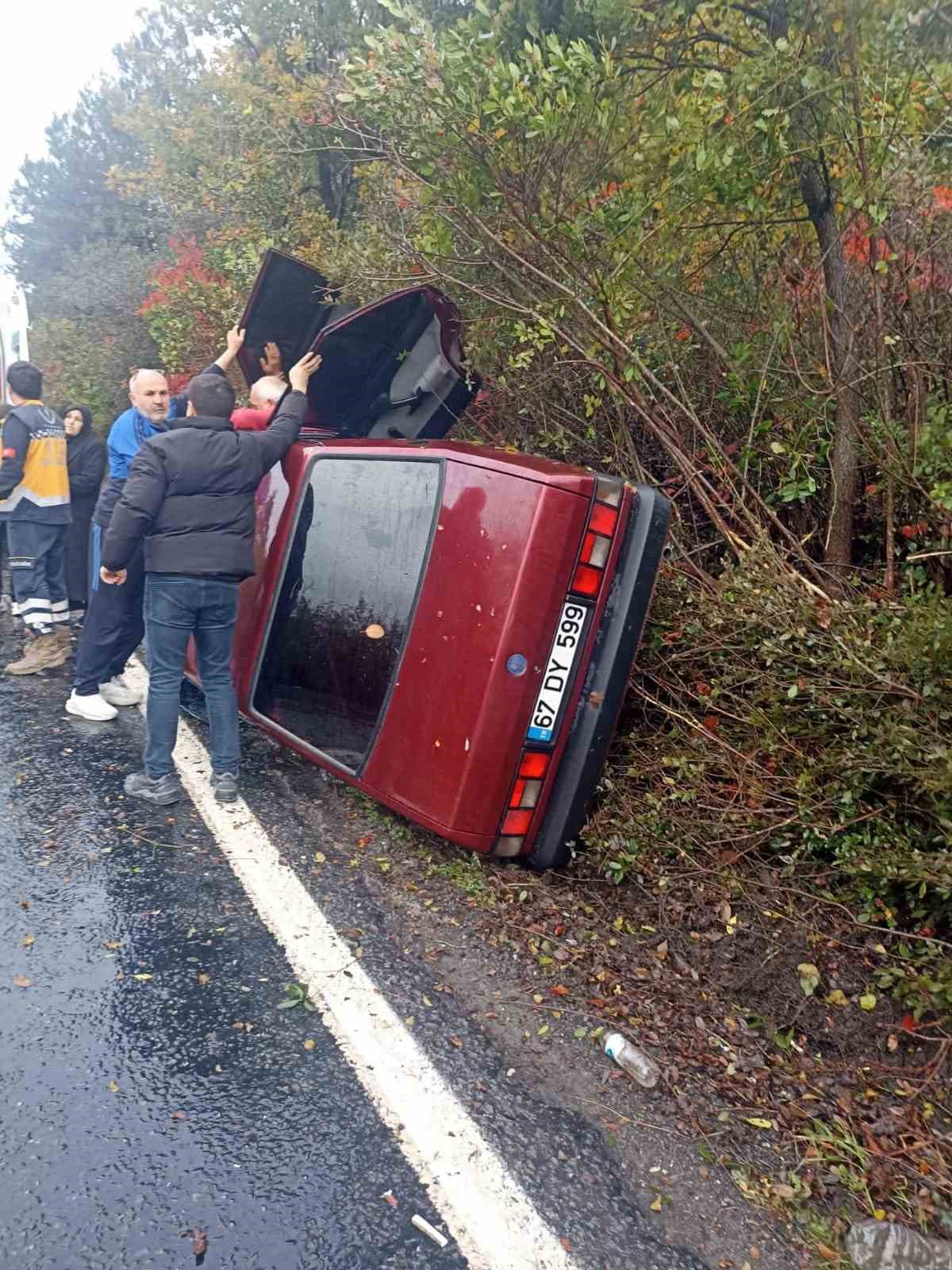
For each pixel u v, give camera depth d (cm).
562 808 362
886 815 317
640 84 426
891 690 307
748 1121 263
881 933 310
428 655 362
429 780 358
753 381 456
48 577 632
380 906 360
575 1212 229
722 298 479
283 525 446
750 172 400
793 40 379
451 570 358
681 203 407
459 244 483
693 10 416
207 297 1106
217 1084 264
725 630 370
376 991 308
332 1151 243
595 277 423
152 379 528
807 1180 244
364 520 404
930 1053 280
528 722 348
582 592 348
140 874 373
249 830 416
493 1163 242
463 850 394
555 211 421
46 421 611
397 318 495
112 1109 253
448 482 368
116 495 527
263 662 446
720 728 367
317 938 336
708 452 445
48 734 515
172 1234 217
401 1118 255
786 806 340
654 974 321
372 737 382
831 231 429
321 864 389
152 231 1797
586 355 435
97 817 419
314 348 481
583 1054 286
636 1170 244
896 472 389
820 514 461
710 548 476
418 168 436
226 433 419
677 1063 283
